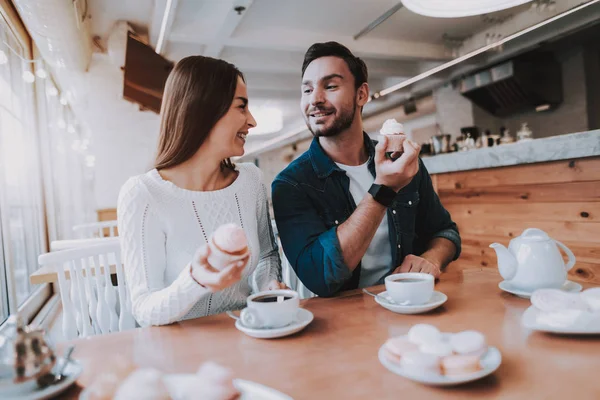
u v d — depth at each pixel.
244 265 0.74
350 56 1.34
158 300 0.85
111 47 4.09
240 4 3.40
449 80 5.88
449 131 6.50
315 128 1.35
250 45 4.47
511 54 4.77
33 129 4.04
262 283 1.19
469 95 5.85
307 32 4.61
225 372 0.51
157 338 0.78
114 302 1.57
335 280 1.03
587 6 3.74
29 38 3.92
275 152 14.36
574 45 5.11
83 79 4.26
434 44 5.39
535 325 0.69
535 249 0.88
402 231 1.44
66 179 5.30
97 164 5.70
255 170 1.29
